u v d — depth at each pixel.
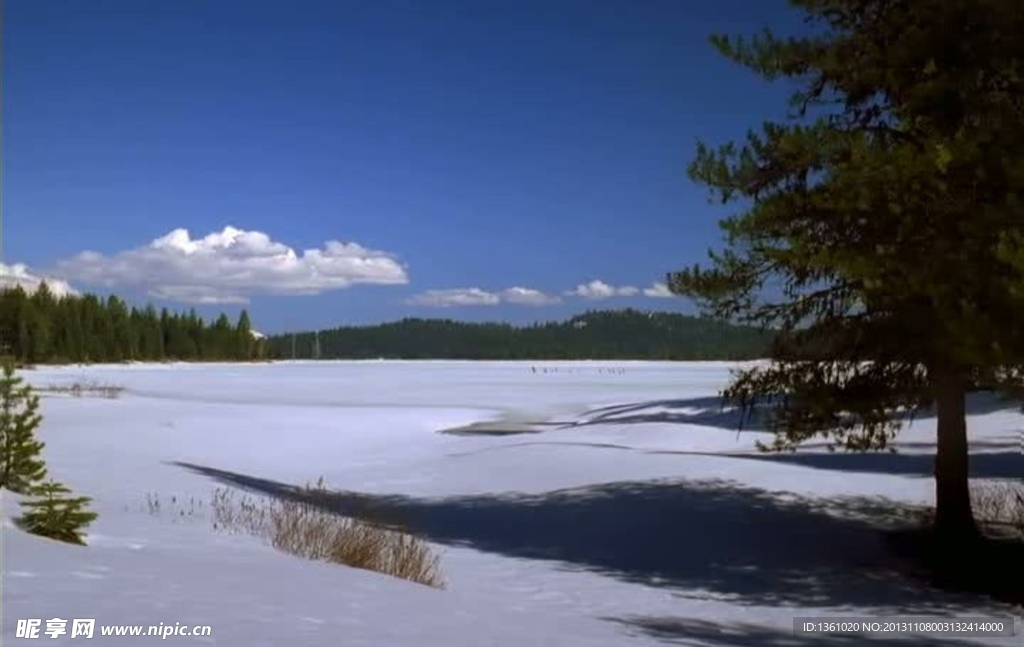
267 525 13.28
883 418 13.34
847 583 12.22
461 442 33.03
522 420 45.62
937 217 10.34
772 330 14.18
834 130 12.47
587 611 9.72
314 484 22.44
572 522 16.88
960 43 11.30
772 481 20.06
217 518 13.75
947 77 11.18
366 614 6.67
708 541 15.16
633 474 21.53
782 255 12.00
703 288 13.84
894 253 10.59
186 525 12.63
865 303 12.55
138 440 30.61
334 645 5.31
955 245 10.05
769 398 14.70
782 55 13.71
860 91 13.34
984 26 11.10
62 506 11.93
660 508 17.73
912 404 13.80
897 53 11.98
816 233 12.45
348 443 33.78
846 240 11.95
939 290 9.94
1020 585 11.67
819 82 14.05
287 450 30.94
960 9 11.12
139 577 7.02
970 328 9.37
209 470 23.62
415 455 29.08
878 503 17.80
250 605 6.37
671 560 13.85
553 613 9.11
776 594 11.55
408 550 11.65
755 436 31.11
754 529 15.91
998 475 20.03
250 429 37.09
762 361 16.30
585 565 13.44
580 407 54.38
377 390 77.88
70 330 139.75
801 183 13.15
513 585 11.52
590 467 22.70
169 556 8.82
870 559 13.73
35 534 9.11
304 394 69.50
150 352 164.88
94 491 17.03
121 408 45.25
